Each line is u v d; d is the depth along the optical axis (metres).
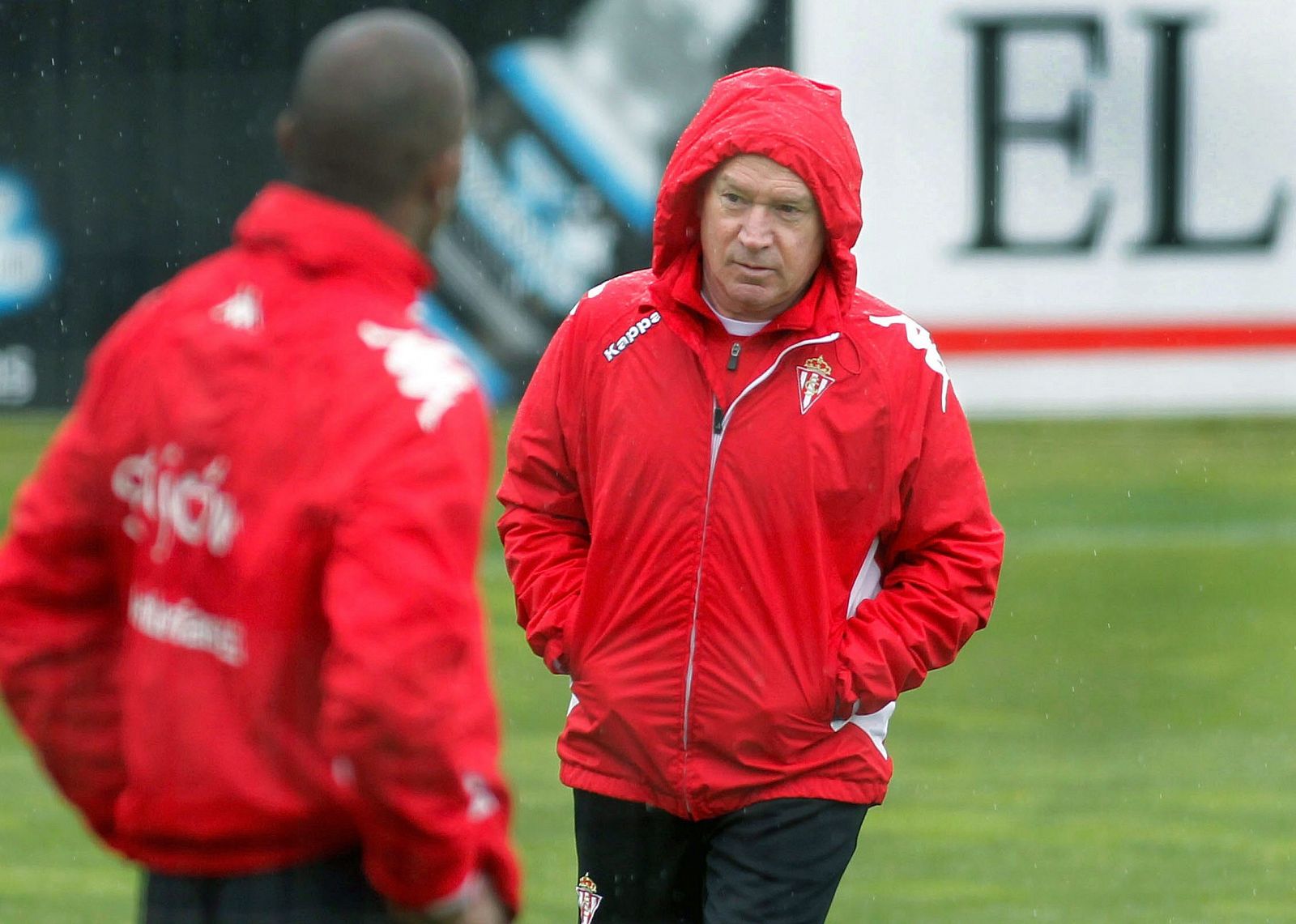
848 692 8.91
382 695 5.29
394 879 5.73
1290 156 29.70
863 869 15.48
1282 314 29.95
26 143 29.88
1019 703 20.89
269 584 5.65
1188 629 23.55
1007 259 29.97
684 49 29.67
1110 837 16.30
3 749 19.42
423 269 6.05
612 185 29.80
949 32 29.67
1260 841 16.33
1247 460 30.42
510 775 17.88
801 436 8.83
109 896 14.67
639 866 9.36
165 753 5.88
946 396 9.22
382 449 5.55
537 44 29.64
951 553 9.18
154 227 30.08
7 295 30.14
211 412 5.75
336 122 5.86
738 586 8.86
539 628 9.38
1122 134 29.84
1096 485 29.80
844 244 8.85
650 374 9.02
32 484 6.22
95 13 29.84
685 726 8.95
